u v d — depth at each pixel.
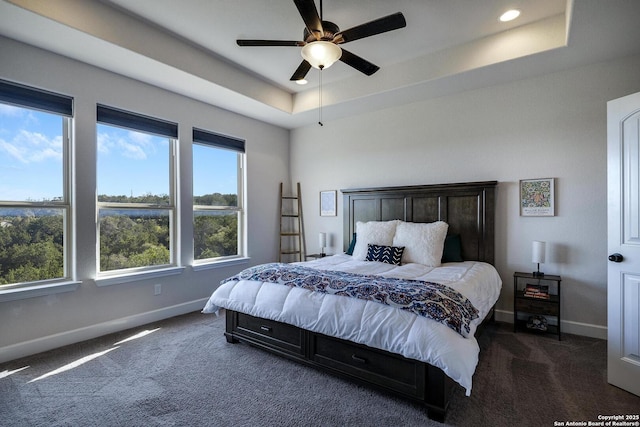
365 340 2.01
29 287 2.66
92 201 3.03
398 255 3.38
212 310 2.96
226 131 4.32
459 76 3.28
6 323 2.55
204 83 3.43
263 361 2.56
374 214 4.32
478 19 2.75
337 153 4.79
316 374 2.35
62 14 2.33
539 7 2.58
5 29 2.40
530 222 3.35
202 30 2.93
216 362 2.54
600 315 3.03
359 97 3.88
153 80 3.35
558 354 2.67
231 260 4.38
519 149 3.40
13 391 2.11
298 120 4.83
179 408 1.94
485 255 3.53
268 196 4.97
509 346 2.84
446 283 2.42
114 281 3.17
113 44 2.63
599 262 3.02
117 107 3.20
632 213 2.09
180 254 3.79
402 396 1.94
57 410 1.91
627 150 2.12
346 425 1.78
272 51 3.30
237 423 1.80
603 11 2.21
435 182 3.92
